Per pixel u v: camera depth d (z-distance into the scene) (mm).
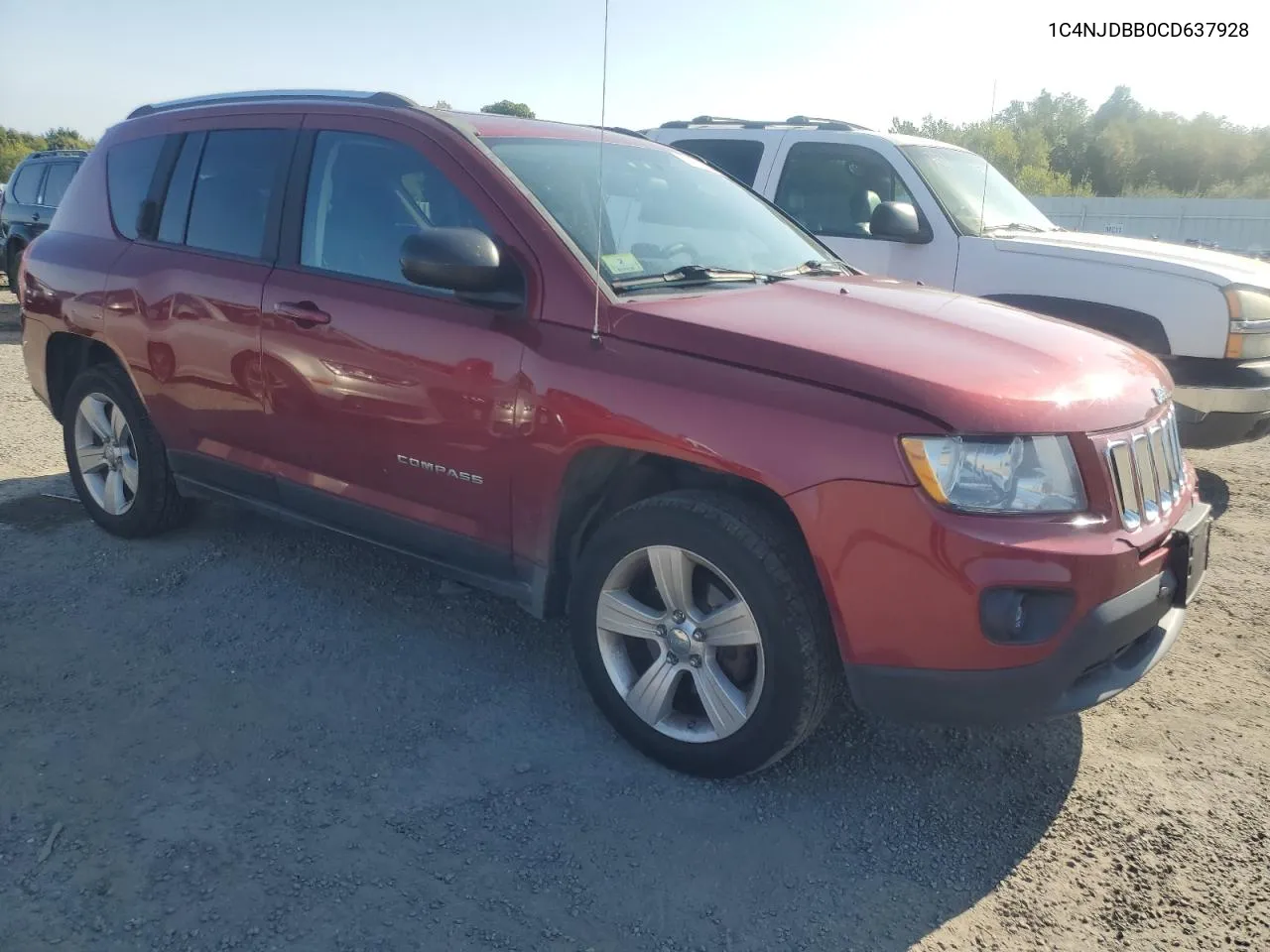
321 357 3609
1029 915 2512
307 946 2314
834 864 2676
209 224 4152
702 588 2973
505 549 3307
